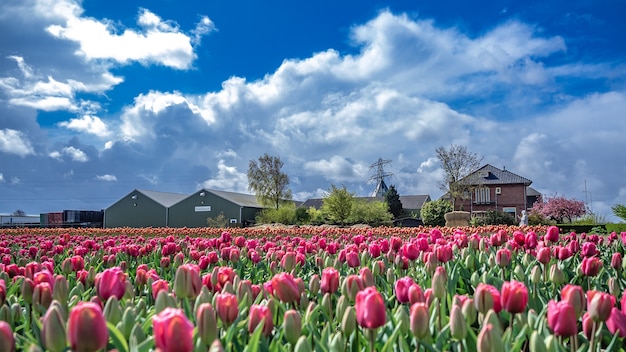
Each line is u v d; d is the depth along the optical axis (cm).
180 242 918
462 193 6519
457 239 738
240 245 779
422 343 258
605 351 283
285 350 255
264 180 8006
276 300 334
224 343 260
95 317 205
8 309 315
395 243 629
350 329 276
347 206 6184
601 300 271
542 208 7019
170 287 463
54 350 222
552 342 243
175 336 192
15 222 7388
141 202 8219
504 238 658
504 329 356
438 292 341
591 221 5769
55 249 805
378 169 10181
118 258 752
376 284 486
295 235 1780
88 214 8388
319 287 411
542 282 482
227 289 362
